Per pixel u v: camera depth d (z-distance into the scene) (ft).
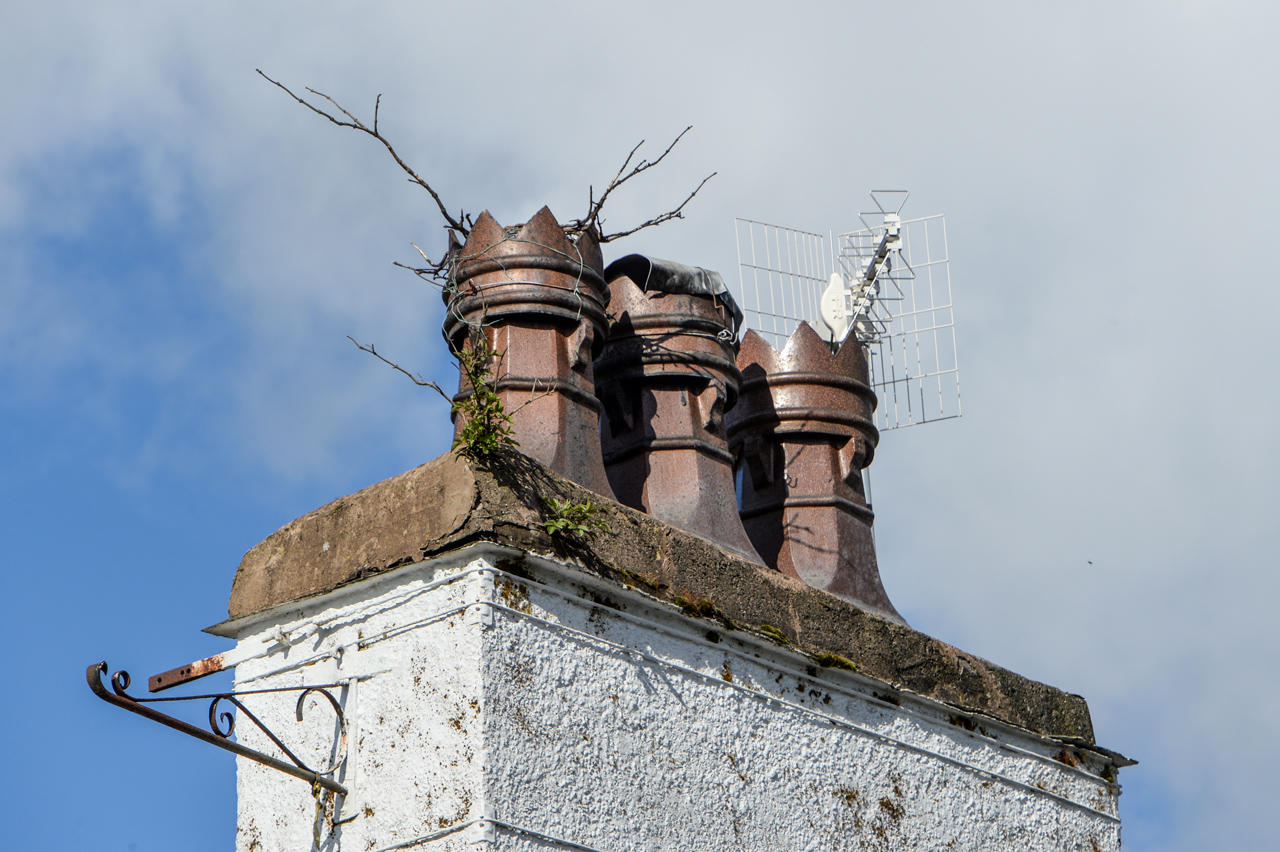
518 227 42.29
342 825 34.99
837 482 47.39
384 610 36.04
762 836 38.14
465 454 35.73
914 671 43.37
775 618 40.50
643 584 37.50
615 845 35.01
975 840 43.29
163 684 39.40
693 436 44.04
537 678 34.88
